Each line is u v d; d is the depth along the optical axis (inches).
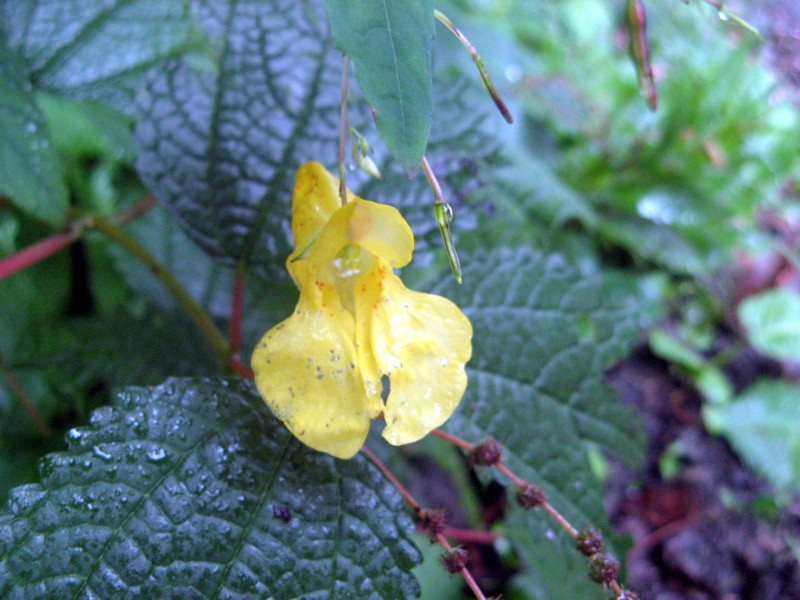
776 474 8.2
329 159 4.5
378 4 2.7
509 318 4.8
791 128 9.9
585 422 4.7
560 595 4.3
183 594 3.3
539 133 10.0
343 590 3.5
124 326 5.4
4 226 6.5
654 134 10.2
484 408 4.5
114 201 7.7
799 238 10.7
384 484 3.8
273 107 4.5
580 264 8.8
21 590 3.2
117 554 3.3
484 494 6.8
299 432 3.3
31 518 3.3
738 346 9.6
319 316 3.5
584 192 10.0
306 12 4.6
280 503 3.6
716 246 9.9
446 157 4.7
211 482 3.6
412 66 2.7
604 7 12.6
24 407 5.5
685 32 10.8
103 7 5.0
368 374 3.4
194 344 5.5
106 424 3.6
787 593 7.3
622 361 9.3
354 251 3.4
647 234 9.7
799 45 11.4
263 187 4.4
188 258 6.0
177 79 4.4
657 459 8.3
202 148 4.4
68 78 4.9
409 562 3.6
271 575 3.5
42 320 6.0
